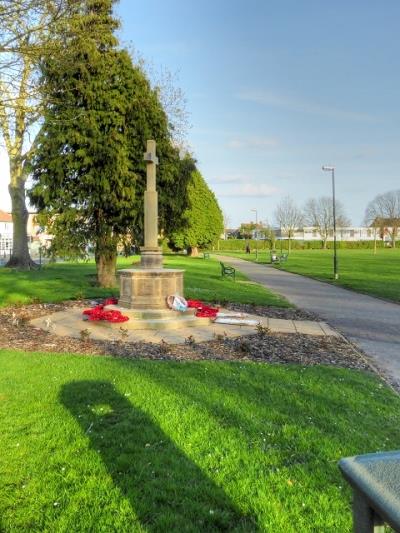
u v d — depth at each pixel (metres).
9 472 3.56
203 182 62.12
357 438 4.30
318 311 14.49
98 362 6.95
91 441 4.10
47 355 7.44
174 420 4.59
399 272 32.66
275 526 2.93
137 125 16.80
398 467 1.32
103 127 16.41
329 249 105.62
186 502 3.18
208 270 31.34
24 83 9.85
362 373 6.98
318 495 3.30
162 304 11.27
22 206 28.48
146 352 7.97
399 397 5.82
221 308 13.73
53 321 11.05
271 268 39.09
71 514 3.04
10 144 16.44
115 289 17.31
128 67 16.73
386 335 10.74
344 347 9.05
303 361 7.63
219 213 63.88
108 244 17.41
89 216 16.88
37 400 5.12
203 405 5.06
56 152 15.98
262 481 3.48
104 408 4.90
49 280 20.12
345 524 2.96
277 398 5.42
